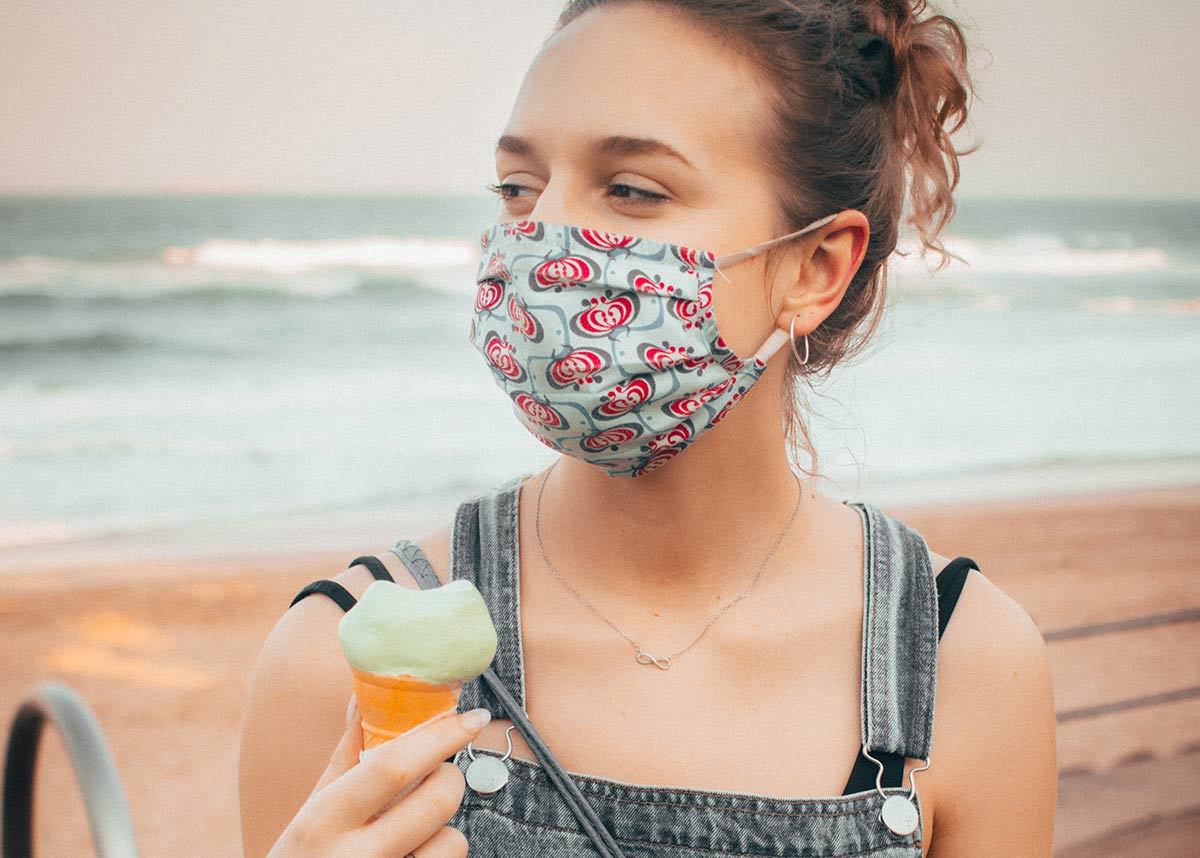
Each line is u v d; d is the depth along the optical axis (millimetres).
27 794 2436
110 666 10023
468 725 1151
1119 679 9055
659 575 1536
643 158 1423
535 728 1471
